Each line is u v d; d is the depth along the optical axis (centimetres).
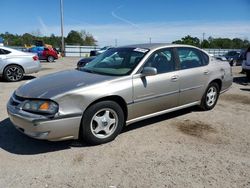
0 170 364
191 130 514
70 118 404
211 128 528
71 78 462
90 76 467
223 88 664
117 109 449
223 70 652
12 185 331
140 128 518
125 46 565
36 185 332
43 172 360
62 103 398
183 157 405
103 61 538
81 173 359
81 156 404
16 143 446
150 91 487
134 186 331
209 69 609
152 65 499
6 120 554
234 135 496
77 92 407
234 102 743
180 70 543
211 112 630
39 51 2533
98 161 390
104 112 441
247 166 383
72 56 4125
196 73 573
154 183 338
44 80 468
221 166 381
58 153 413
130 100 462
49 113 392
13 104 430
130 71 472
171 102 532
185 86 551
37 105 396
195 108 649
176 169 371
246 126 545
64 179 345
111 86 439
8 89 918
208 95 627
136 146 440
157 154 413
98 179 345
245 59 1213
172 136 483
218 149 435
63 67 1900
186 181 342
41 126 388
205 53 623
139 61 487
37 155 407
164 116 591
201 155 412
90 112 420
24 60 1130
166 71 520
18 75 1124
